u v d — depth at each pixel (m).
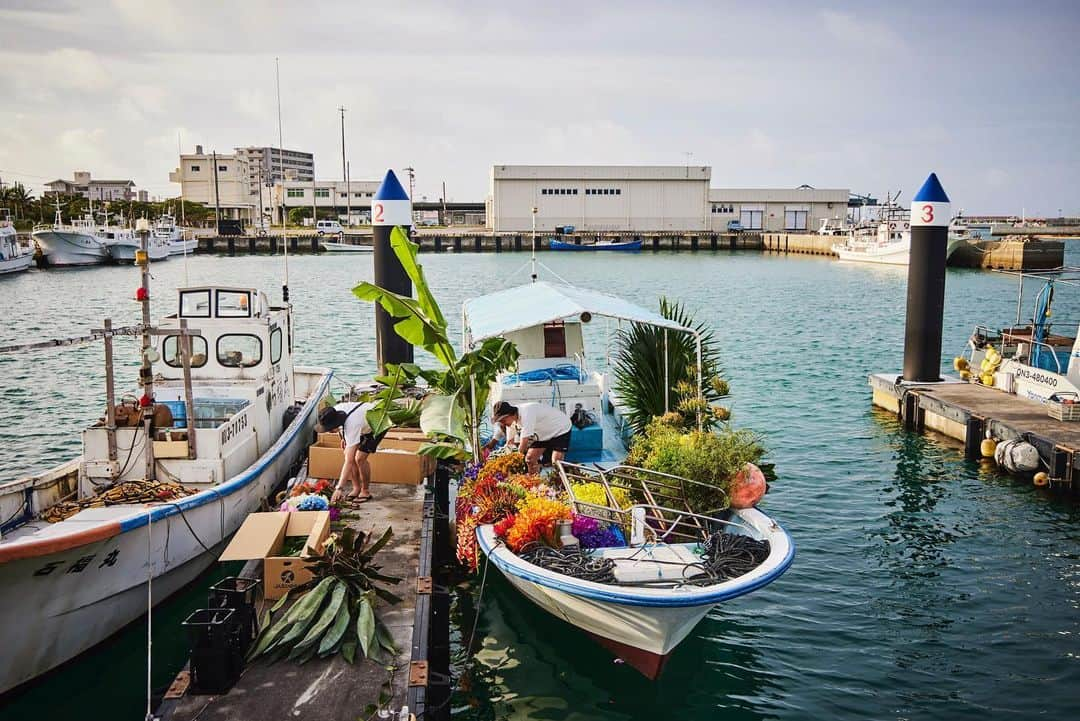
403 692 7.11
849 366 26.06
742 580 8.27
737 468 10.23
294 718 6.74
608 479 10.70
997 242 68.25
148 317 10.61
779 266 72.69
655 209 99.88
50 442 17.67
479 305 15.50
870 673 9.09
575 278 59.19
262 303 13.59
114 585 9.06
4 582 7.80
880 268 70.50
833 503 13.95
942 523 13.09
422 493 11.98
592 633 9.16
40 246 68.44
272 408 13.70
